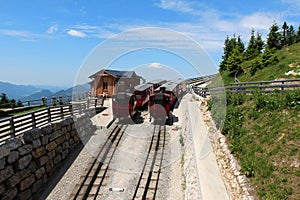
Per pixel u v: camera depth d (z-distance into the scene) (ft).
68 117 50.06
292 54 106.22
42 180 36.63
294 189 20.94
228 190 24.72
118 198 30.78
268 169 24.03
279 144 26.37
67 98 79.41
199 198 23.76
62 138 45.11
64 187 35.32
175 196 30.89
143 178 34.78
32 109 66.80
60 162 43.27
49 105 73.26
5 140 31.07
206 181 26.14
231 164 28.43
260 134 30.14
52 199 32.68
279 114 31.71
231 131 34.32
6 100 78.13
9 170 29.66
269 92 40.73
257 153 27.40
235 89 54.29
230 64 135.13
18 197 30.86
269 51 107.14
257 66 106.73
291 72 79.05
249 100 42.42
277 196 20.97
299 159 23.26
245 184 24.29
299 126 27.17
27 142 34.30
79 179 36.32
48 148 39.58
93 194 31.91
